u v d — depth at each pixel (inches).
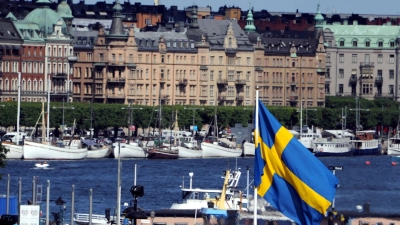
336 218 3683.6
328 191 3159.5
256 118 3196.4
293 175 3174.2
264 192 3189.0
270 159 3184.1
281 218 3865.7
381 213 3730.3
